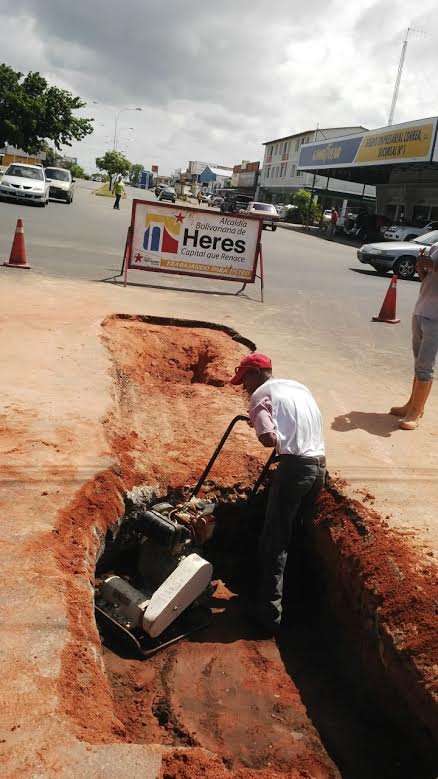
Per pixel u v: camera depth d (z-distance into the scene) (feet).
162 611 12.30
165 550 13.85
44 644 9.71
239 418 14.69
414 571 12.64
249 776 8.55
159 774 8.12
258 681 12.62
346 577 13.71
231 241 40.60
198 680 12.36
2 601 10.45
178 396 22.74
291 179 224.12
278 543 14.29
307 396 14.47
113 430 17.70
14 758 7.86
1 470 14.47
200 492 16.02
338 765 10.82
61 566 11.79
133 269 41.60
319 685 12.79
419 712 10.58
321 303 42.52
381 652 11.69
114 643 12.76
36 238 54.34
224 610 14.76
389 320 38.19
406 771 10.68
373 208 171.42
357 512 14.78
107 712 9.23
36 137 163.53
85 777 7.82
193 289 41.91
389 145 99.09
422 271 19.65
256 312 36.83
